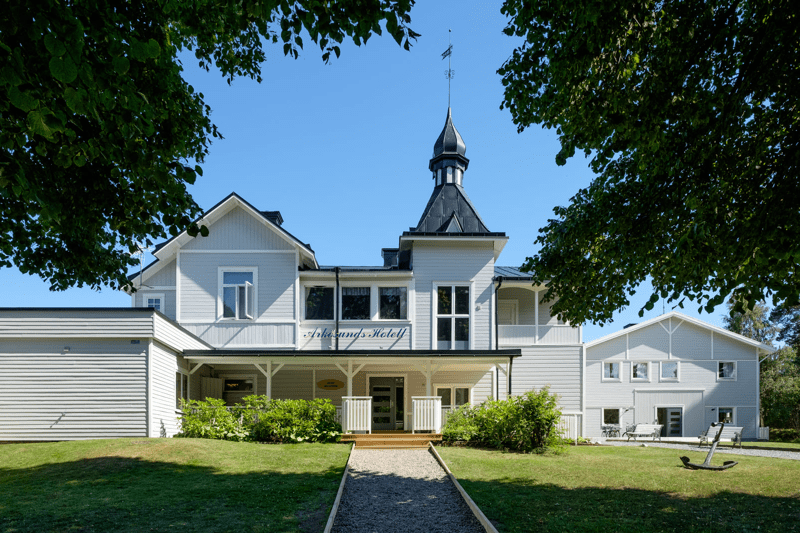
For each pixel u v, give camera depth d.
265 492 10.91
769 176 7.91
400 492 11.62
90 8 5.59
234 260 24.66
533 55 9.17
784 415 38.44
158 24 7.42
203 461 14.03
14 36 5.28
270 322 24.38
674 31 8.09
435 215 28.20
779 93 7.74
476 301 25.33
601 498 10.84
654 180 9.03
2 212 8.23
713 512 9.82
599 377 30.86
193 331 24.19
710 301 7.68
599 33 7.66
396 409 25.19
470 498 10.52
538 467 14.37
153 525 8.64
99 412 16.94
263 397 19.88
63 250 10.60
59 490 10.99
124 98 6.05
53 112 5.46
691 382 30.91
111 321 17.23
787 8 7.00
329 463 14.58
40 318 17.08
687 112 8.12
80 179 8.13
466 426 18.95
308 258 25.84
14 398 16.78
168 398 18.92
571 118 9.49
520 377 25.84
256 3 6.02
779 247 6.72
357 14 5.97
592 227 10.59
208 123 10.02
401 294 25.42
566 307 11.68
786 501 10.67
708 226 7.50
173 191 7.09
